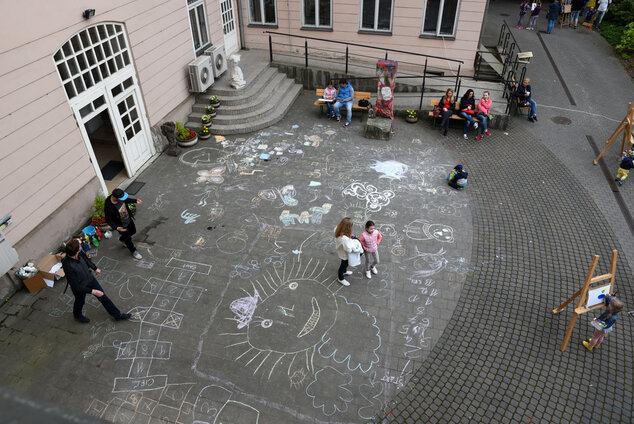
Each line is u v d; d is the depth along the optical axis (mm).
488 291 8273
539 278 8531
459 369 6949
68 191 9180
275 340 7387
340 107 13812
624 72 17234
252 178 11445
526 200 10609
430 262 8891
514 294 8219
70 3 8508
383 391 6648
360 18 15922
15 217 7969
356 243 7707
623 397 6574
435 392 6633
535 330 7566
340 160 12188
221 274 8633
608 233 9594
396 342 7359
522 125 13875
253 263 8875
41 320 7750
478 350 7238
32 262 8414
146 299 8117
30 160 8117
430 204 10500
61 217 9016
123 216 8414
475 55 15570
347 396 6582
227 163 12047
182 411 6383
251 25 16938
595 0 21719
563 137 13219
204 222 9953
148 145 12062
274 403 6480
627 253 9078
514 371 6922
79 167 9398
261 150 12641
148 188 11047
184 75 13125
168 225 9852
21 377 6824
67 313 7887
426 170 11766
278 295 8195
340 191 10938
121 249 9234
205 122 13062
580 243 9336
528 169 11773
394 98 15086
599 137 13195
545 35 20688
